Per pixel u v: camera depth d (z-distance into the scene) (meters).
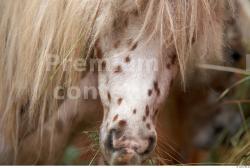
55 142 2.36
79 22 1.89
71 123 2.29
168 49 1.88
